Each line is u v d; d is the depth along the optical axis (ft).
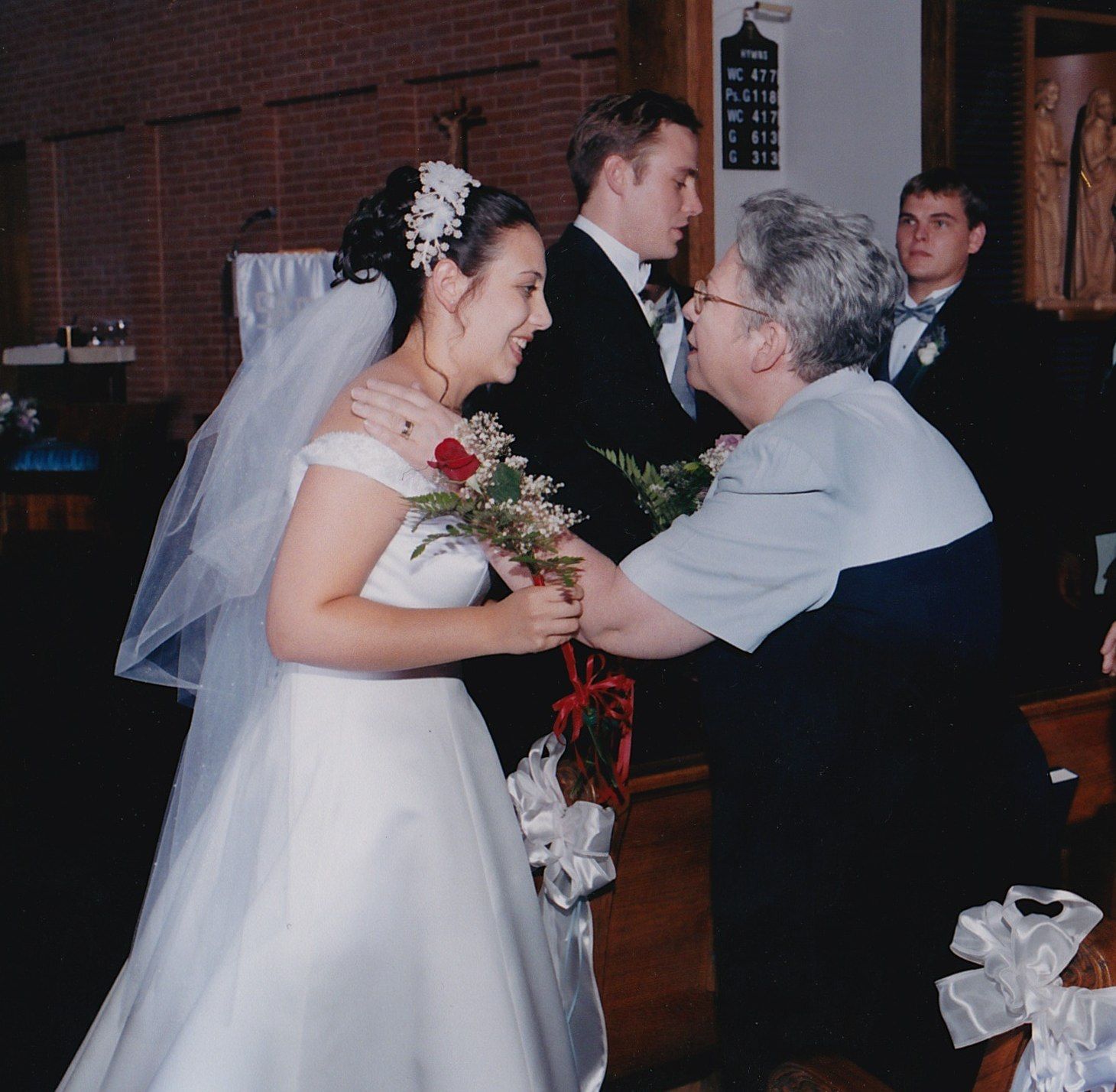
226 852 6.14
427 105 28.45
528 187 26.71
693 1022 7.90
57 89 36.37
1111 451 12.53
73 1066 6.85
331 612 5.61
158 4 33.40
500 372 6.44
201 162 33.78
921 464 5.94
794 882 6.03
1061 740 8.57
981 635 5.90
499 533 5.84
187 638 7.23
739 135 16.58
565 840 7.06
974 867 5.92
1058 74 18.99
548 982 6.66
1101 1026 5.30
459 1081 6.10
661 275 11.10
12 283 39.60
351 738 6.22
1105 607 12.34
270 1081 5.89
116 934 11.10
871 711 5.81
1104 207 18.92
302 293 25.71
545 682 12.60
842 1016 6.04
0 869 12.26
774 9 16.47
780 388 6.15
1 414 26.53
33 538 26.58
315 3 29.96
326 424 5.95
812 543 5.73
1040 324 14.11
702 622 5.80
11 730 16.06
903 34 16.96
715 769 6.32
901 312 13.84
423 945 6.14
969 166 17.35
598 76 25.14
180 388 35.22
